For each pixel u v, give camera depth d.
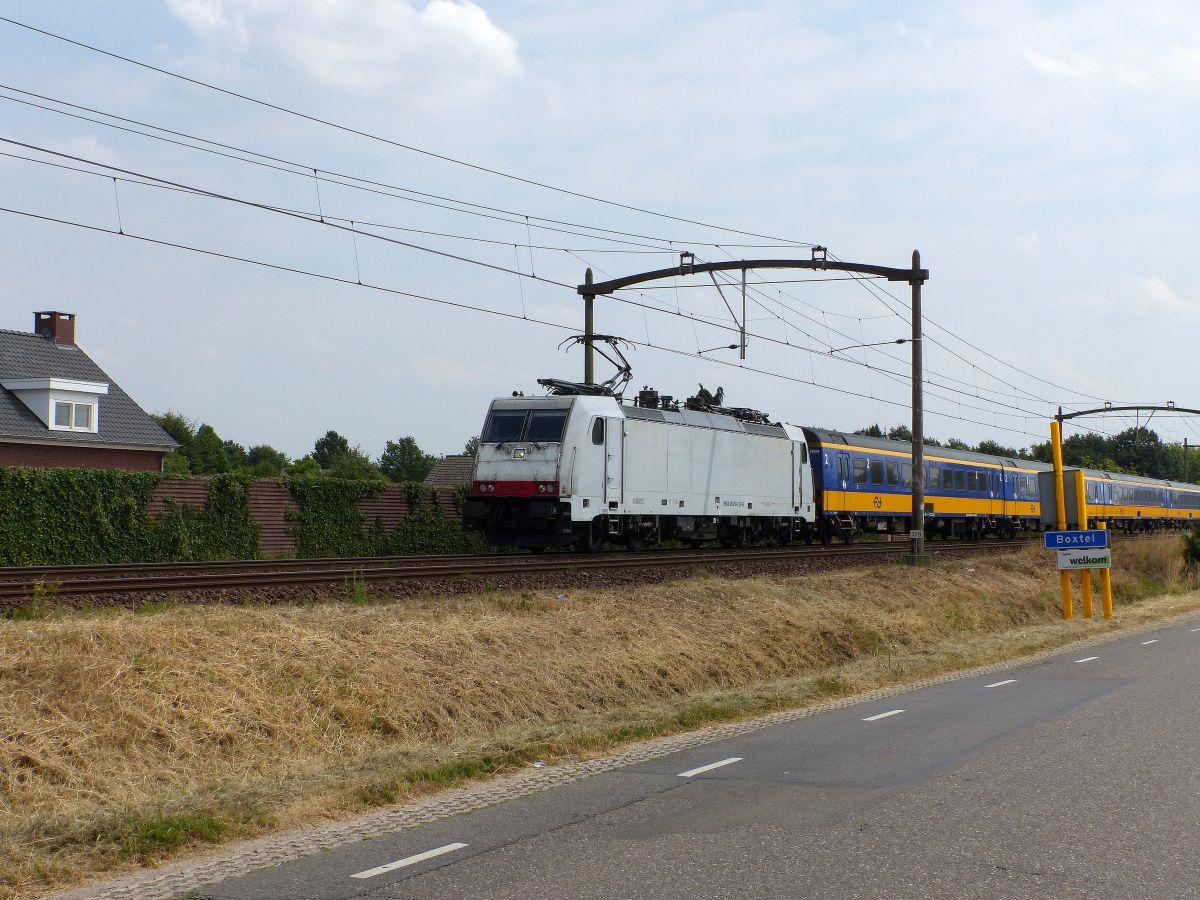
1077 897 5.48
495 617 14.64
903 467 43.41
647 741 10.84
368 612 13.70
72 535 25.16
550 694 12.75
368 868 6.36
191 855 6.96
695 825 7.04
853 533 40.22
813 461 38.06
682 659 15.09
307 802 8.12
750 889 5.69
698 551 29.34
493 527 26.58
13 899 6.09
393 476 108.19
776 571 26.06
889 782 8.09
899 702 12.46
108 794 8.38
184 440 85.56
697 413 31.34
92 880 6.49
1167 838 6.48
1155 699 11.77
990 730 10.17
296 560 23.19
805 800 7.62
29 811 7.82
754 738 10.40
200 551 27.59
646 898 5.61
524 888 5.82
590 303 28.53
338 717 10.68
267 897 5.86
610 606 16.53
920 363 28.38
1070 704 11.62
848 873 5.91
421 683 11.75
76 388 38.25
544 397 26.89
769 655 16.78
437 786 8.84
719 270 27.09
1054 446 23.92
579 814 7.52
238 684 10.27
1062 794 7.57
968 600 24.48
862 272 27.44
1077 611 26.56
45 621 11.19
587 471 26.34
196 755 9.28
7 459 36.44
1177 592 32.47
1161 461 105.31
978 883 5.70
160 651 10.27
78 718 9.00
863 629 19.05
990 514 49.78
